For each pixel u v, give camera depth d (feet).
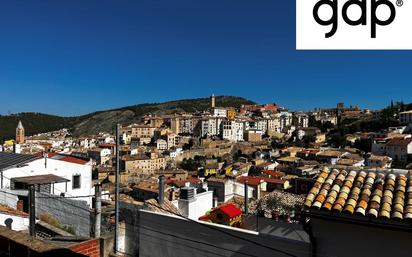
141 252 39.70
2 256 24.17
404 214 23.31
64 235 44.75
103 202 57.00
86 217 48.91
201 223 34.42
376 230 24.54
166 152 499.10
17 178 71.36
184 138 619.67
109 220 45.06
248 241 31.04
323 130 597.93
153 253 38.52
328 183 28.68
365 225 24.32
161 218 37.91
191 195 58.90
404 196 25.38
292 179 195.62
